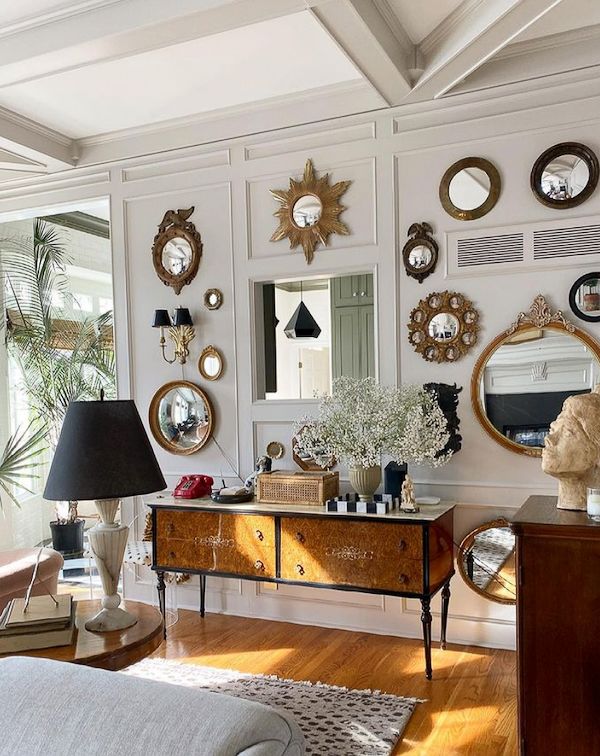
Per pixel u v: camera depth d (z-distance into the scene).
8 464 5.42
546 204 3.51
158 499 4.04
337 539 3.45
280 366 8.26
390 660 3.50
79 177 4.82
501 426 3.63
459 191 3.71
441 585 3.42
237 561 3.72
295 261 4.14
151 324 4.60
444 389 3.66
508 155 3.62
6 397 5.93
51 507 6.62
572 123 3.47
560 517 2.49
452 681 3.24
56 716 1.16
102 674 1.28
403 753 2.62
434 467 3.71
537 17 2.86
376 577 3.36
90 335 6.20
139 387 4.66
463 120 3.71
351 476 3.62
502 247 3.62
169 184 4.52
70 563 5.67
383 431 3.49
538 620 2.41
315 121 4.05
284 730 1.16
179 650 3.67
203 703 1.17
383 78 3.45
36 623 2.04
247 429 4.29
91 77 3.73
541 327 3.53
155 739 1.09
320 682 3.24
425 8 3.11
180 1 2.83
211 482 4.14
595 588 2.34
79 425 2.20
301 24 3.20
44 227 6.37
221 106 4.20
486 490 3.67
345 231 4.00
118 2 2.96
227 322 4.36
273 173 4.20
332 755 2.58
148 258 4.61
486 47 3.15
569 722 2.38
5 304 5.92
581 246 3.46
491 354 3.64
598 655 2.34
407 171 3.85
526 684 2.43
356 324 6.80
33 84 3.80
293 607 4.14
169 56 3.50
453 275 3.73
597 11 3.20
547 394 3.53
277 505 3.69
